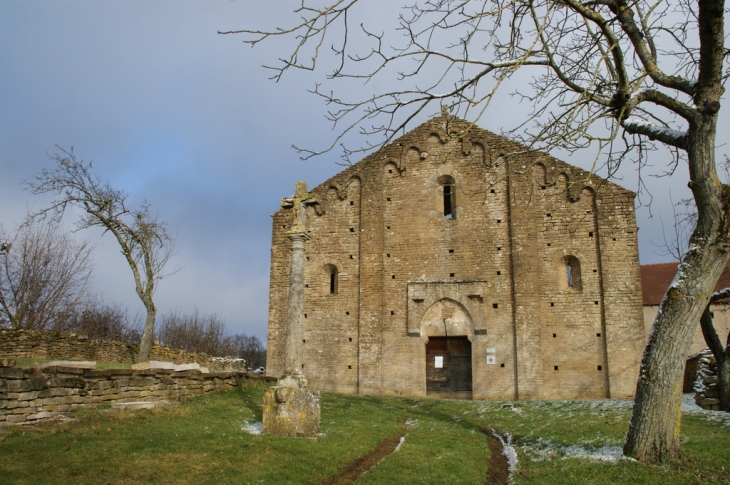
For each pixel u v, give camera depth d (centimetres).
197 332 5575
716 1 954
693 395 2061
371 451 1287
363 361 2536
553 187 2556
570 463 1134
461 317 2534
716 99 1022
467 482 1073
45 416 1155
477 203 2619
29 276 2948
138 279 2616
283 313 2684
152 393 1490
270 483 966
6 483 809
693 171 1048
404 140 2755
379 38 902
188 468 977
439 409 2045
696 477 966
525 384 2392
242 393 1859
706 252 1034
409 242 2641
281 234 2769
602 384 2353
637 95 1067
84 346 2345
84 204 2652
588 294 2439
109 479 877
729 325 3328
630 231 2448
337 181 2764
